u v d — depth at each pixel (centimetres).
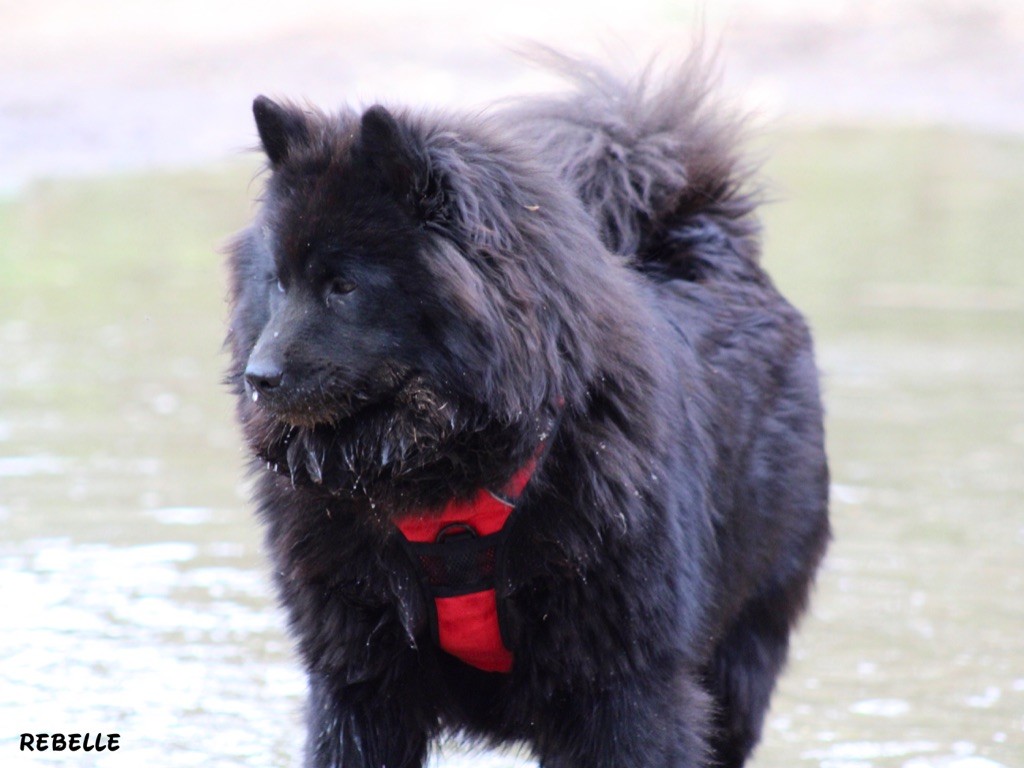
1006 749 955
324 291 718
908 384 1995
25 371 2002
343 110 780
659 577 755
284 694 1027
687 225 999
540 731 773
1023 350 2194
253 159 3491
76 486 1502
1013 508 1494
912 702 1037
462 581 736
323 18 4481
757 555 927
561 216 746
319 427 729
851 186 3619
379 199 712
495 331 695
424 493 727
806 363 1003
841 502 1507
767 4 4884
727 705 948
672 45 4200
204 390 1933
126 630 1134
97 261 2722
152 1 4562
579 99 1046
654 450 761
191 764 916
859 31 4806
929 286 2648
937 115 4403
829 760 943
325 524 751
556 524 726
